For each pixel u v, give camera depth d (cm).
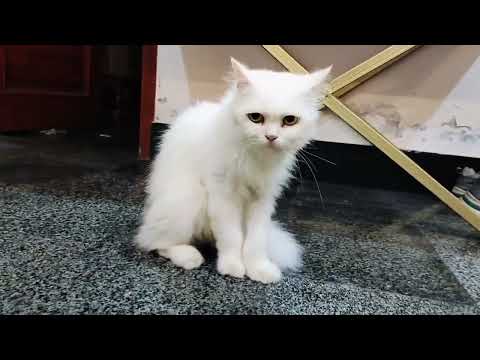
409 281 106
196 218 101
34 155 199
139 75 369
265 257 101
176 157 106
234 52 182
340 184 192
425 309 92
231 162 93
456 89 171
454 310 92
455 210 139
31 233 109
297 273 104
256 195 100
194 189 100
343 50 172
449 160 178
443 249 130
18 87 241
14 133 247
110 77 329
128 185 162
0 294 80
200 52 184
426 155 179
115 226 120
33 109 249
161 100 194
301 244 123
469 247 134
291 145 92
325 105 149
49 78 259
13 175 162
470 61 167
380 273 109
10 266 91
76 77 280
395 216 158
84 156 207
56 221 119
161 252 103
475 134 174
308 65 175
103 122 318
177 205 99
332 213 155
